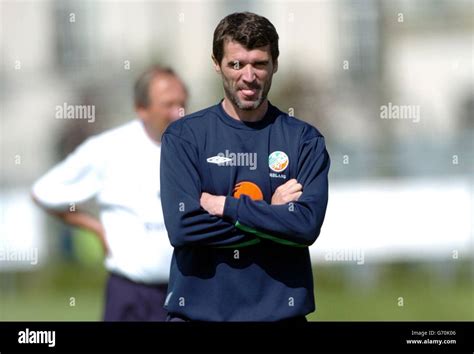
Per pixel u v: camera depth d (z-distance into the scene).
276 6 54.84
